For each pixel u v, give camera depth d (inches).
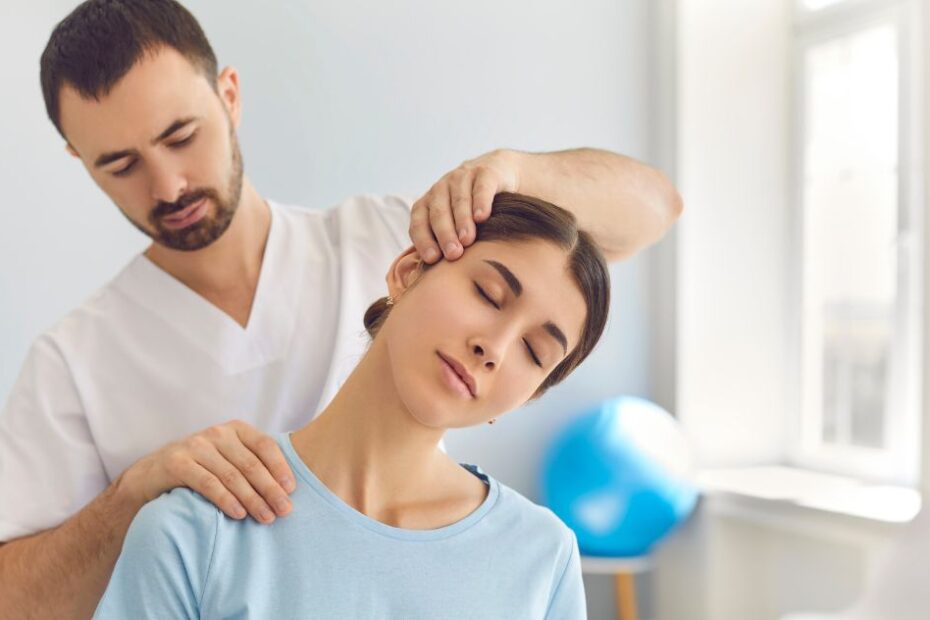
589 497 102.3
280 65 102.3
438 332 31.0
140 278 48.9
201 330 48.1
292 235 50.7
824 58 116.4
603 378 119.3
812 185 118.3
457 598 32.5
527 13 114.6
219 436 33.1
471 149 111.8
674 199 52.7
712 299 118.5
